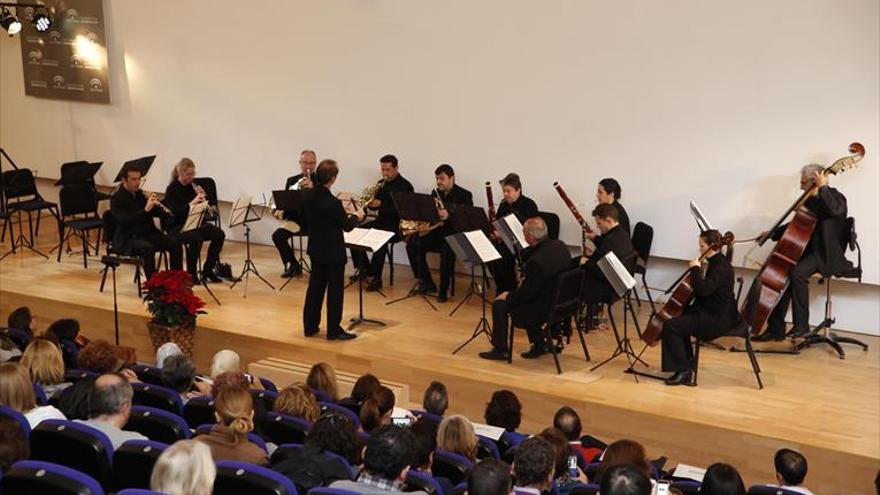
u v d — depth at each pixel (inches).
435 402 207.6
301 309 332.8
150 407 190.2
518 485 153.0
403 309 333.4
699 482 177.8
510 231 286.5
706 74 312.3
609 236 285.4
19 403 176.9
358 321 316.8
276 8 386.0
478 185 358.0
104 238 369.1
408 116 366.9
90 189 396.8
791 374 274.7
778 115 304.7
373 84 371.6
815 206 284.2
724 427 239.0
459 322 320.2
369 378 214.8
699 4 309.4
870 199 295.9
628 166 330.0
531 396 261.4
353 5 369.4
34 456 157.2
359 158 380.8
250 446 162.4
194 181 388.2
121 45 425.1
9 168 468.8
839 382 269.0
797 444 230.8
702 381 269.6
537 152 344.8
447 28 352.5
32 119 457.4
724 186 316.2
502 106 347.9
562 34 332.5
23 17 444.1
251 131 402.9
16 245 417.4
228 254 402.3
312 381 221.8
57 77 443.2
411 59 361.7
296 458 154.5
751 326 278.7
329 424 164.2
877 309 305.3
